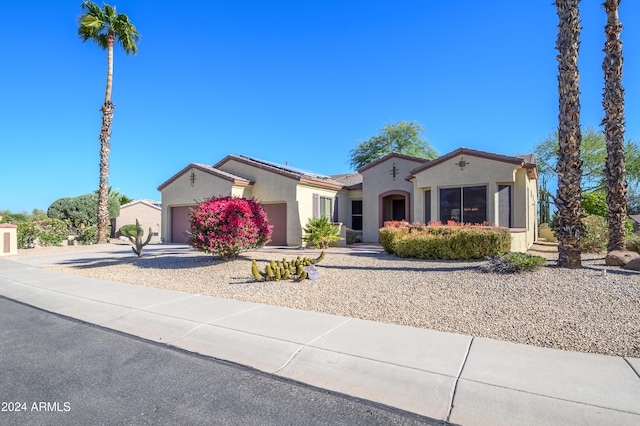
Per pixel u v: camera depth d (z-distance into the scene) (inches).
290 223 819.4
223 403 156.4
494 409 146.8
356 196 983.6
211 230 508.4
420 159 834.2
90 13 971.9
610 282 315.0
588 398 149.7
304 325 247.9
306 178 820.6
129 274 476.1
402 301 305.6
